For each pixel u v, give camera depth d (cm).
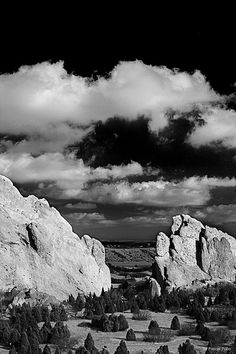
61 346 6281
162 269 10588
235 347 6088
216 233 11194
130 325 7562
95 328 7362
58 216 10631
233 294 9131
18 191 10300
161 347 5766
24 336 6106
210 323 7712
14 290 8456
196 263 10844
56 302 8556
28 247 9250
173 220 11550
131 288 10388
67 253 9675
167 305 8881
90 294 8856
